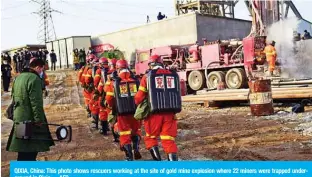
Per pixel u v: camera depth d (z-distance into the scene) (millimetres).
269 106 9016
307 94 9789
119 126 5449
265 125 7715
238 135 6891
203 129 7730
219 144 6312
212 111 10766
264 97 9000
